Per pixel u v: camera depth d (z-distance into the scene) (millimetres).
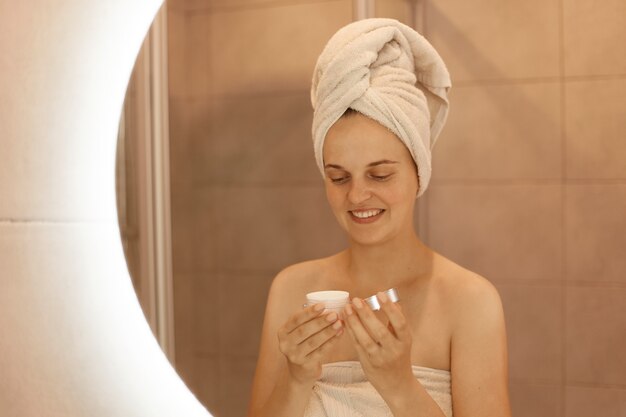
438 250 942
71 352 1090
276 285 1022
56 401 1099
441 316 942
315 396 962
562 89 882
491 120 914
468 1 917
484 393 920
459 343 933
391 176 928
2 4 1085
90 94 1066
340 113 922
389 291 907
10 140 1094
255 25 1032
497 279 917
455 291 936
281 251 1023
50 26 1069
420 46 907
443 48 930
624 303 862
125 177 1065
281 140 1021
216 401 1033
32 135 1086
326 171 951
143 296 1061
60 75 1071
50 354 1099
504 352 914
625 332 861
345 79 908
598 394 872
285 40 1017
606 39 861
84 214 1076
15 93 1088
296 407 952
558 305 890
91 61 1064
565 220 886
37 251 1097
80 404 1088
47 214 1090
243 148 1039
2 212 1097
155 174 1058
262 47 1029
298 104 1012
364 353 886
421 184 931
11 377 1098
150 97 1062
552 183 891
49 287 1096
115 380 1069
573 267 884
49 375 1099
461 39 922
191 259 1057
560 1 878
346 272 987
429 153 924
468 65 920
